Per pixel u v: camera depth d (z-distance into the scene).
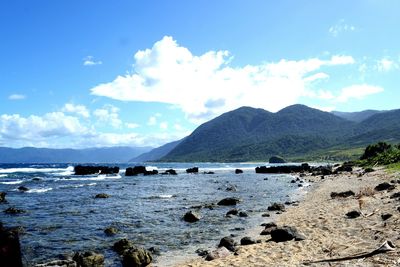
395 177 49.22
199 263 15.64
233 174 114.00
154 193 51.06
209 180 81.69
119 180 83.44
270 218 28.34
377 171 67.19
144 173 114.38
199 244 20.56
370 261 11.70
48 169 152.50
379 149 111.00
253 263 14.20
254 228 24.70
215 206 36.28
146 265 16.64
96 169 118.50
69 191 55.06
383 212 22.08
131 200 42.28
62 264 15.03
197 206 35.81
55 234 23.41
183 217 29.14
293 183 68.00
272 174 111.69
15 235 9.58
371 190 34.38
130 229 25.02
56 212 32.94
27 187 62.44
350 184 50.00
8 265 9.24
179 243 20.88
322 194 42.12
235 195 47.19
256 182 73.25
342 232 18.20
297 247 16.23
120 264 16.84
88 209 34.81
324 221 22.33
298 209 31.30
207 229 24.81
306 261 13.19
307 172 111.06
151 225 26.38
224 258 15.85
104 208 35.41
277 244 17.70
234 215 30.20
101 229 24.98
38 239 21.95
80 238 22.25
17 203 40.06
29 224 26.92
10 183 71.62
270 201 40.03
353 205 27.75
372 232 16.94
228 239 19.12
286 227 19.17
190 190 55.56
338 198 34.44
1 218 29.69
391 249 12.56
